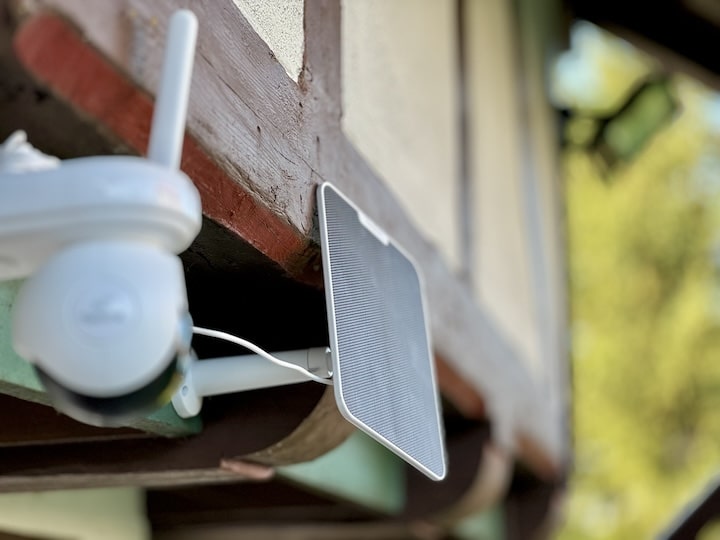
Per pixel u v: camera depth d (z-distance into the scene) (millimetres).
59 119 538
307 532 2537
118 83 561
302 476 1506
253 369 845
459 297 1935
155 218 483
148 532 1930
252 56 808
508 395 2369
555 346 4113
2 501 1441
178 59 525
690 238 8008
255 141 771
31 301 479
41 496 1545
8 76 498
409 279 1140
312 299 918
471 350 1947
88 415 508
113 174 474
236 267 834
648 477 7625
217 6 746
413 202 1762
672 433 7734
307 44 995
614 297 7836
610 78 7613
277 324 932
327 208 880
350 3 1385
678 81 4348
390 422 860
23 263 505
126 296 475
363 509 1951
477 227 2510
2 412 945
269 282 877
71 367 473
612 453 7633
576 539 7488
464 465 1996
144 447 964
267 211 782
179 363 529
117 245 481
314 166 947
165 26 625
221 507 1889
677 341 7812
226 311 930
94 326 469
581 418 7598
